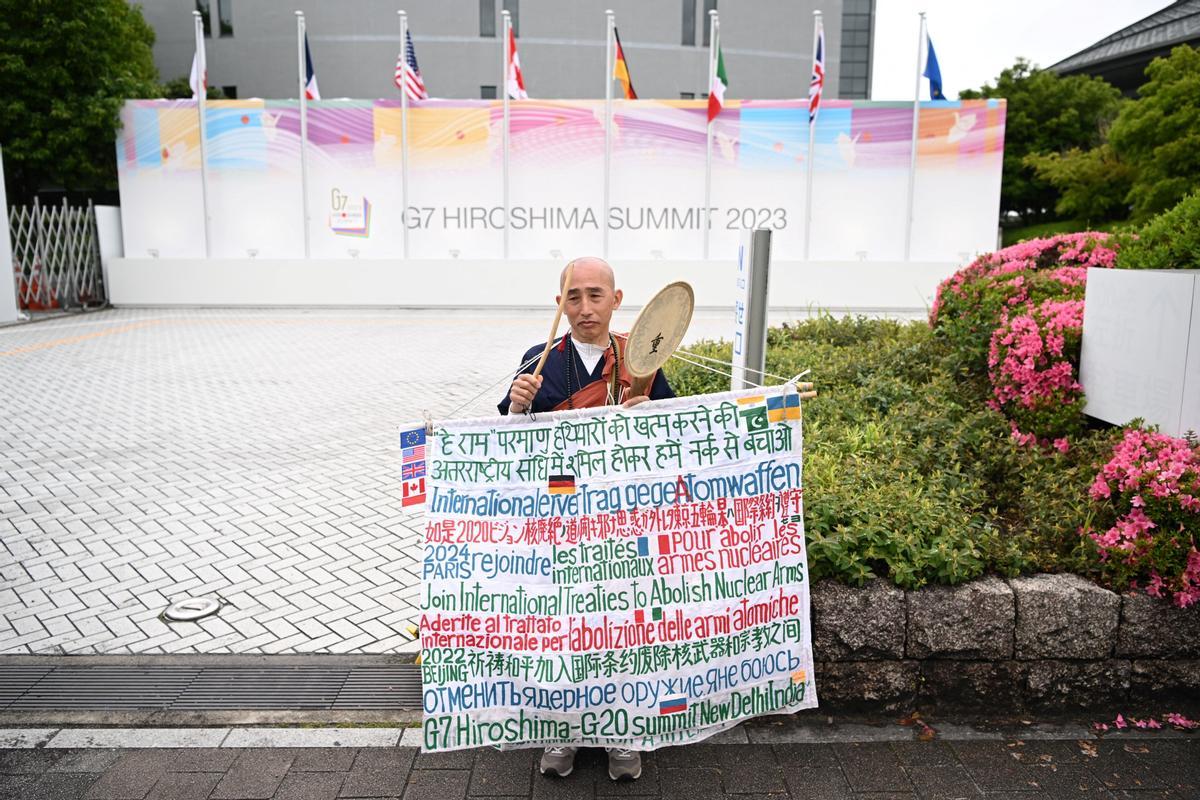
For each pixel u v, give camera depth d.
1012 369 5.20
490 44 31.02
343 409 9.11
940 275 18.94
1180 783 3.11
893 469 4.38
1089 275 4.97
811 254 19.48
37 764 3.25
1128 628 3.44
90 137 18.95
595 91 31.67
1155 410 4.41
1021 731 3.43
